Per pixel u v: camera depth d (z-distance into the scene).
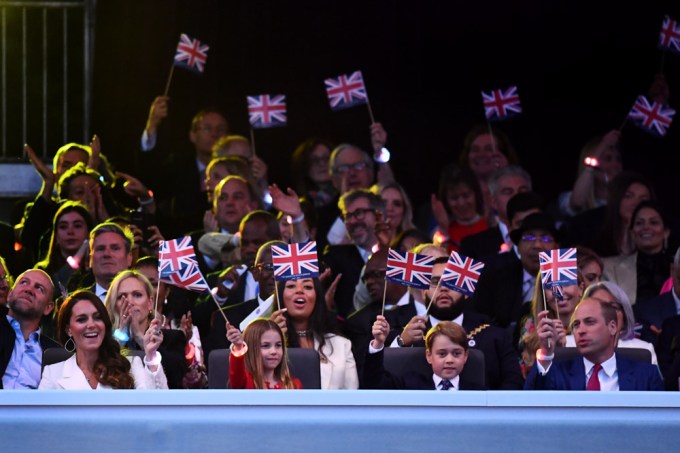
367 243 33.53
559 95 44.41
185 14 42.44
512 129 44.16
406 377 25.14
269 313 28.11
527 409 18.98
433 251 29.34
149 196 35.38
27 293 26.19
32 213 34.25
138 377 24.00
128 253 28.92
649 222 32.78
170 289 29.61
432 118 44.06
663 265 32.81
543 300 27.86
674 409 18.94
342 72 43.78
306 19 43.47
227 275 30.34
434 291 28.11
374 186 35.78
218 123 39.19
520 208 33.66
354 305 31.98
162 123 41.16
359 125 43.91
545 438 17.89
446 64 44.09
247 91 43.22
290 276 26.03
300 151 39.41
